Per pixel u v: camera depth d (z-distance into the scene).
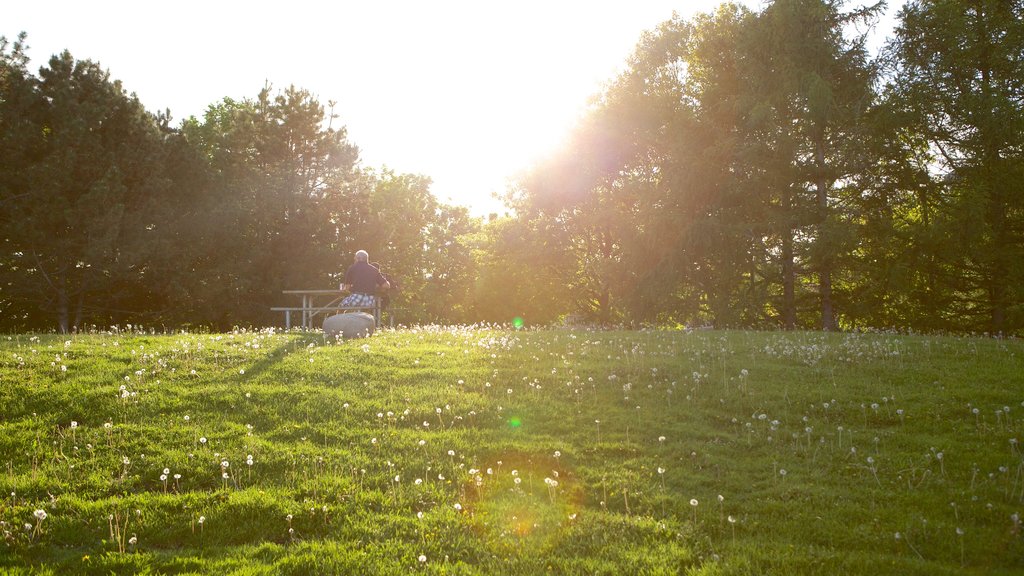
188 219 35.19
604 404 10.57
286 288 38.31
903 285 27.44
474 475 7.89
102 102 32.53
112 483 7.59
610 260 34.75
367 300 17.34
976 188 26.66
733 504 7.31
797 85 28.67
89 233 30.19
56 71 32.16
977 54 28.02
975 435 9.10
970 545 6.29
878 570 5.80
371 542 6.45
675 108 35.06
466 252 55.91
